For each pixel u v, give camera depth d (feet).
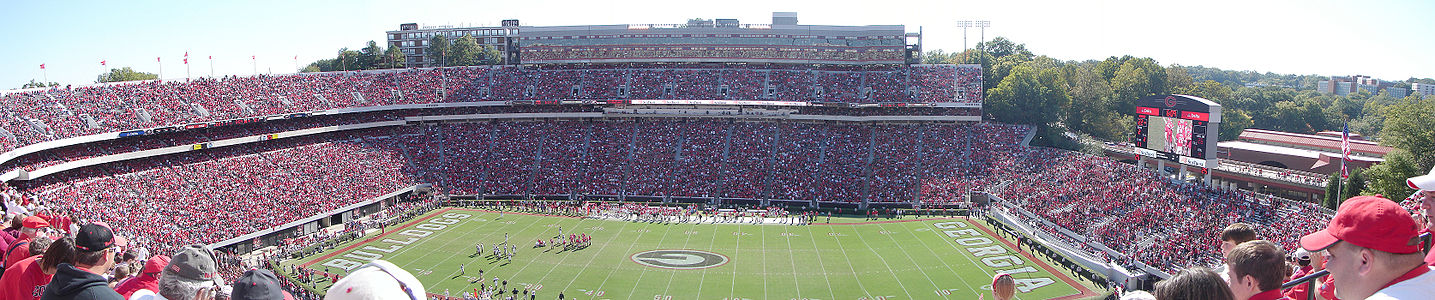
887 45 358.23
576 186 307.37
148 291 33.53
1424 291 20.07
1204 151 221.66
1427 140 211.20
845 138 331.98
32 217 50.34
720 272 198.18
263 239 234.79
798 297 175.73
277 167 279.69
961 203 279.49
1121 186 245.45
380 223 253.44
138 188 235.61
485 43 600.80
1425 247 27.35
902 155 317.22
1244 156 301.22
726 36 366.22
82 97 256.93
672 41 367.86
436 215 277.64
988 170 302.86
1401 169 191.93
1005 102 353.31
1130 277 175.63
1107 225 219.41
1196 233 195.11
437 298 174.70
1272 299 24.40
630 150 329.52
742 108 344.28
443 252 220.64
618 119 349.41
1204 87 455.22
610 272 198.29
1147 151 245.65
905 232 244.42
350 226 250.37
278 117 295.69
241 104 293.23
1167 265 178.09
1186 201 217.36
